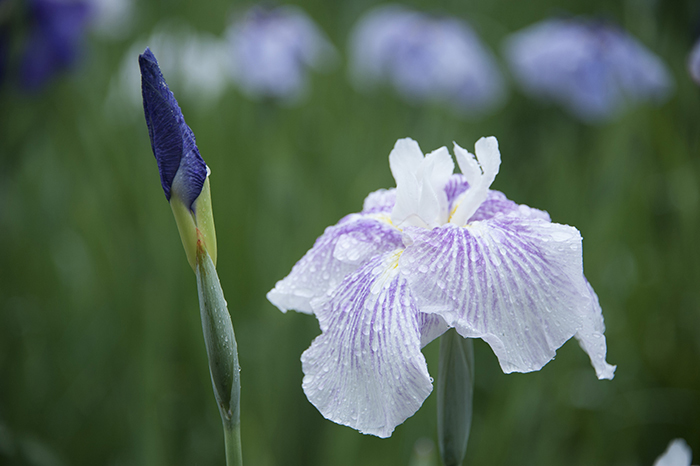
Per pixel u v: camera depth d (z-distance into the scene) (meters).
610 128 1.56
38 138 1.45
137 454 0.98
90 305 1.25
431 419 0.99
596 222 1.25
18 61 1.36
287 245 1.19
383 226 0.63
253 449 0.93
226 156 1.38
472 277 0.58
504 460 1.01
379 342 0.58
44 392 1.17
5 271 1.32
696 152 1.42
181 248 1.21
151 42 1.40
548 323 0.58
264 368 1.05
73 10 1.49
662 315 1.32
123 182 1.28
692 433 1.17
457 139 1.44
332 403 0.58
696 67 1.02
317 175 1.39
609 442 1.16
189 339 1.17
